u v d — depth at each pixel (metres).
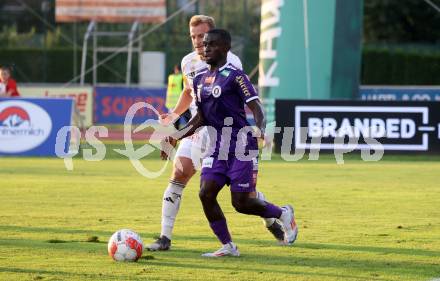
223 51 25.41
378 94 96.50
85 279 22.47
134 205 39.03
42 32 132.12
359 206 38.88
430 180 50.38
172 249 27.53
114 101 103.88
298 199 41.31
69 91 102.69
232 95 25.36
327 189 45.62
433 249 27.64
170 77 80.94
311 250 27.36
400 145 64.00
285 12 72.56
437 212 36.88
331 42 71.62
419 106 63.75
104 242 28.75
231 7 127.00
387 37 141.25
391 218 34.97
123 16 112.06
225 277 22.84
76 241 28.91
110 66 121.88
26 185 47.25
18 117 66.50
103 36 122.88
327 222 33.81
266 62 74.06
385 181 49.69
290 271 23.78
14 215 35.47
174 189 27.47
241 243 28.78
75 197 42.03
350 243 28.83
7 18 133.75
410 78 122.38
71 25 127.00
